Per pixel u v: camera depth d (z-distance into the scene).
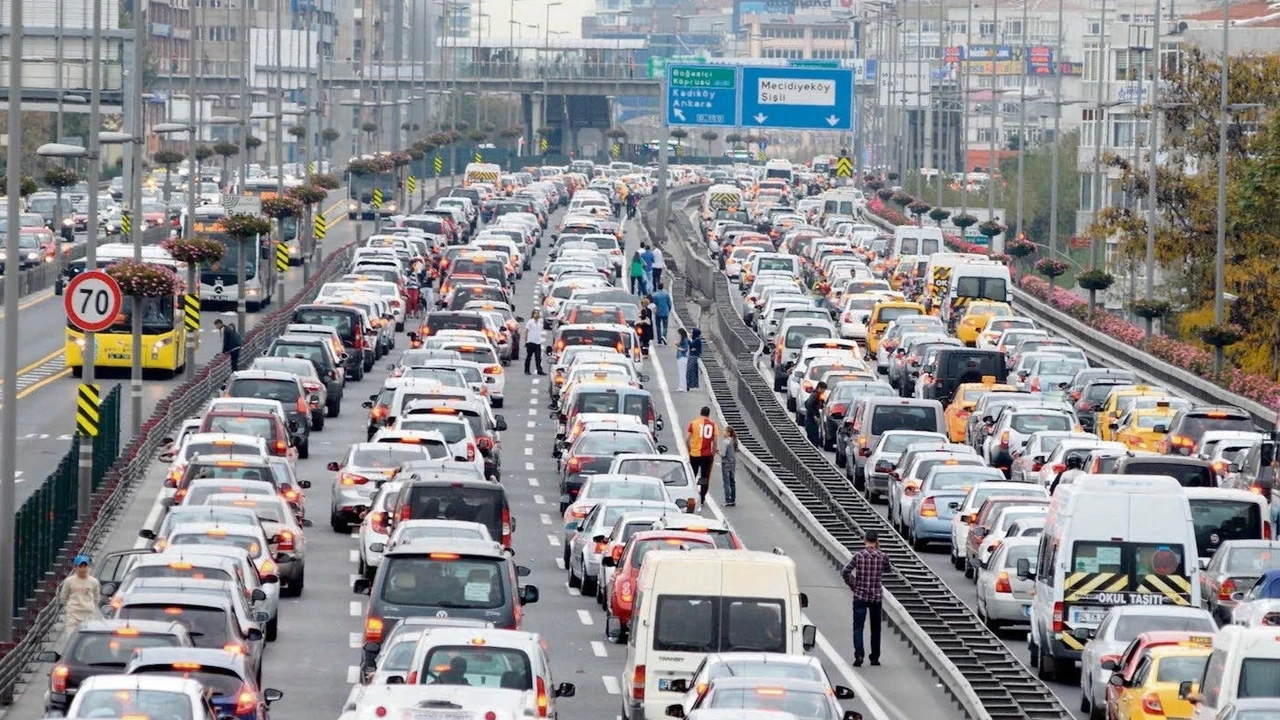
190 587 80.12
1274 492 126.12
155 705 60.31
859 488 156.25
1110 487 94.12
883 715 89.12
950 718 89.06
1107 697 81.69
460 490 105.62
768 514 147.88
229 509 105.06
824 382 180.88
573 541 117.62
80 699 60.44
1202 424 141.12
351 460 133.00
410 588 80.94
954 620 108.19
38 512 105.50
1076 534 94.00
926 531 131.62
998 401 162.38
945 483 132.38
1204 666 75.94
